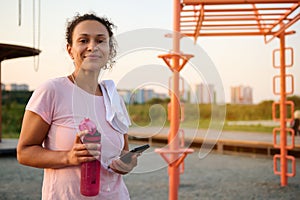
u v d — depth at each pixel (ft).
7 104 42.55
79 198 4.27
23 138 4.31
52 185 4.33
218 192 16.22
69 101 4.34
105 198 4.35
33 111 4.29
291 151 26.73
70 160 4.09
